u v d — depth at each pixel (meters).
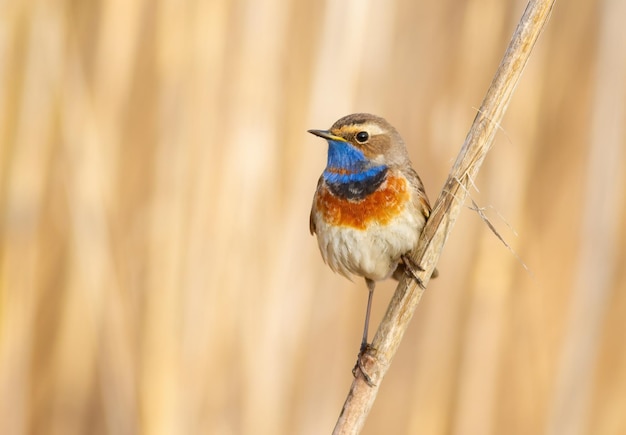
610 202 10.78
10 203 9.48
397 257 8.44
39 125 9.53
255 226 9.47
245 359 9.38
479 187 10.78
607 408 10.81
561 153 11.55
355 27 9.86
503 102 6.94
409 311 7.23
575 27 11.66
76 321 10.21
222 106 9.55
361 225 8.38
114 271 9.51
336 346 10.16
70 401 10.20
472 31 11.06
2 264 9.48
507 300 10.56
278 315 9.52
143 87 9.91
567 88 11.58
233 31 9.63
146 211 9.73
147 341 9.33
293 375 9.72
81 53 10.20
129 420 9.23
